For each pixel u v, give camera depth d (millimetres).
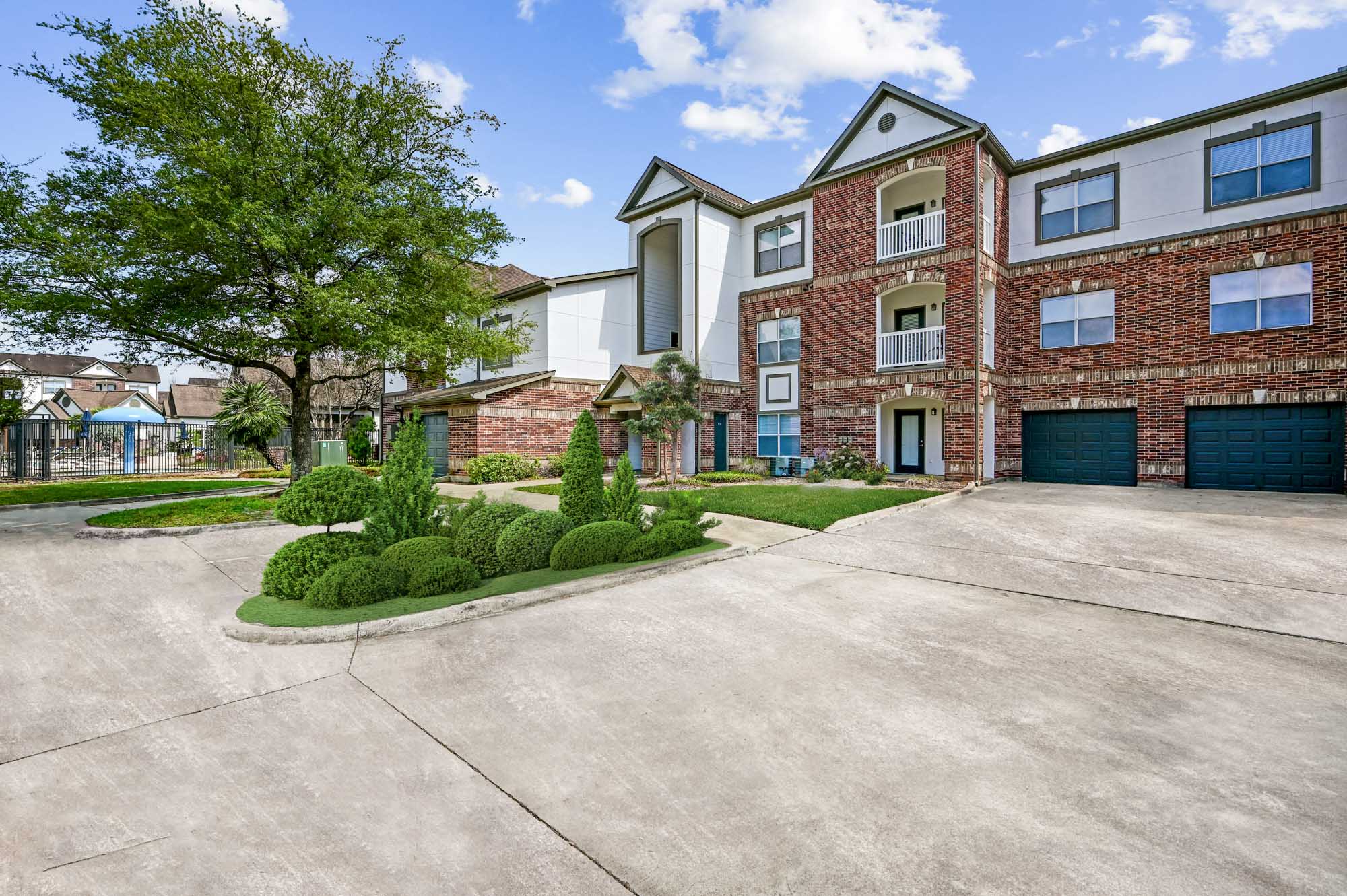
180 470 27031
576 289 22375
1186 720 4191
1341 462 13750
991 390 17094
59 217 11445
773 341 22297
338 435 32781
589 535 8242
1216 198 15242
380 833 3082
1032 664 5199
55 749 3908
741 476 19828
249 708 4484
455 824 3150
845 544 9859
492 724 4211
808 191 20938
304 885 2709
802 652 5484
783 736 4004
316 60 13242
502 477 19781
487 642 5727
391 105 13664
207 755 3846
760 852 2889
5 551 9344
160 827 3131
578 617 6430
